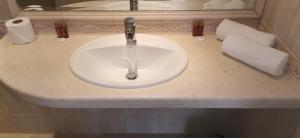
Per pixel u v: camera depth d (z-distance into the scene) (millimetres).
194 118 1581
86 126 1638
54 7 1156
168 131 1670
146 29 1193
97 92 825
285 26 957
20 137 1663
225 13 1146
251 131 1248
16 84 870
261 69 899
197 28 1155
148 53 1112
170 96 810
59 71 938
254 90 833
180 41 1145
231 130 1552
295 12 885
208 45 1108
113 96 809
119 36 1153
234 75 905
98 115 1565
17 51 1069
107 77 1051
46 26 1182
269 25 1088
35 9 1153
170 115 1562
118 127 1644
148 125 1630
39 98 822
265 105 825
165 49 1083
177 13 1146
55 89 842
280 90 829
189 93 822
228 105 826
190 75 909
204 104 822
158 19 1153
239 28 1047
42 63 989
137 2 1151
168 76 880
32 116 1579
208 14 1145
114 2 1151
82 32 1202
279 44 998
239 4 1155
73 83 870
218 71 931
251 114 1239
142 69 1121
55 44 1129
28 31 1104
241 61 972
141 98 805
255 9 1149
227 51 988
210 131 1658
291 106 827
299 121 853
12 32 1070
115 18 1150
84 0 1146
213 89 839
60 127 1646
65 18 1154
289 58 930
